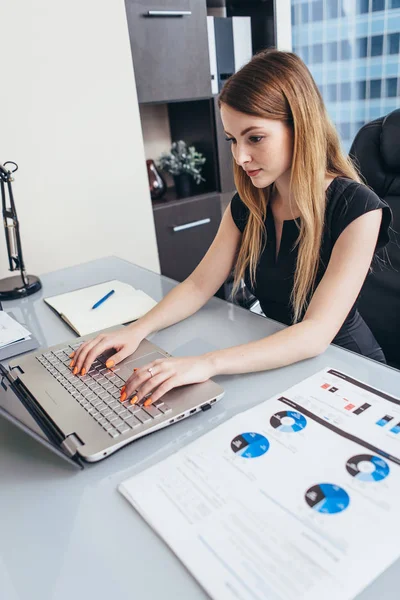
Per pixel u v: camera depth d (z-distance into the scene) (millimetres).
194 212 2312
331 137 1011
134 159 2057
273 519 488
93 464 611
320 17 2502
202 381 735
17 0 1634
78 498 559
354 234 930
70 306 1101
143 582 449
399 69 2395
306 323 843
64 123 1839
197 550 466
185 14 2025
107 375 788
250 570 439
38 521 534
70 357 854
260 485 532
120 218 2082
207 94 2209
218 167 2352
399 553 441
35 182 1828
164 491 543
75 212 1954
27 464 624
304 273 1020
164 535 488
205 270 1121
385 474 526
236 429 626
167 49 2031
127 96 1964
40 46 1716
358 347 1107
